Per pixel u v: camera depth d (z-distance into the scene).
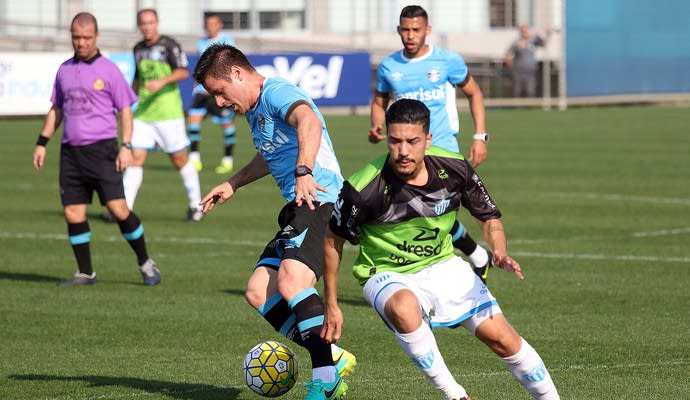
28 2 99.94
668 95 107.06
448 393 16.03
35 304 26.44
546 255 32.38
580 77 104.19
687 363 20.45
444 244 16.39
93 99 28.22
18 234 37.34
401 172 15.30
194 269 30.92
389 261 16.33
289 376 17.69
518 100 104.31
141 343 22.53
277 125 17.89
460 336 22.95
